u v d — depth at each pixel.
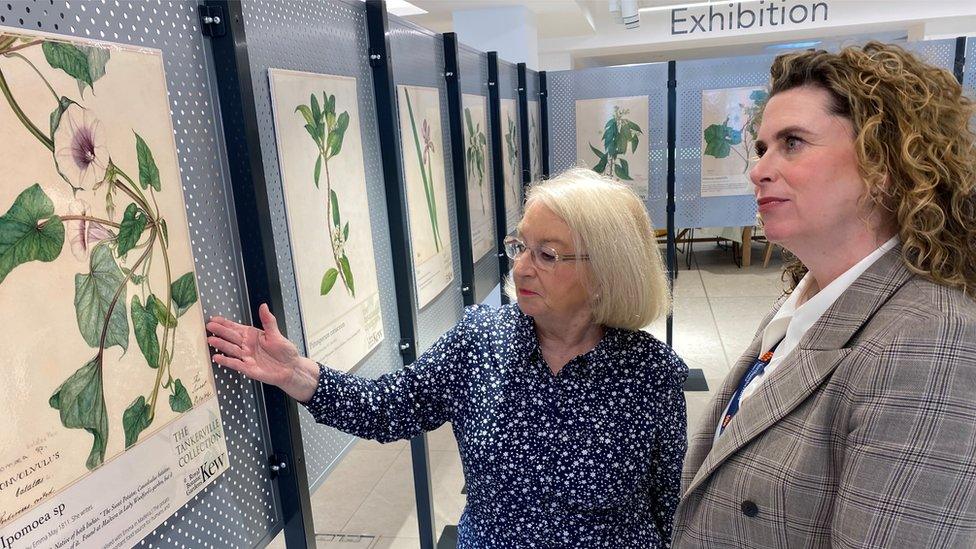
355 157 1.77
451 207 2.75
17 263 0.76
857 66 0.85
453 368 1.32
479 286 3.19
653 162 4.53
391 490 3.20
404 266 2.05
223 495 1.16
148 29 0.99
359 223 1.79
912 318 0.79
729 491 0.98
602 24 9.46
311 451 1.52
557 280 1.18
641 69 4.40
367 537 2.83
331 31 1.66
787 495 0.90
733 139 4.35
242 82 1.16
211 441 1.12
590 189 1.20
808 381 0.90
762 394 0.97
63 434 0.82
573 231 1.16
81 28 0.85
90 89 0.86
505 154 3.74
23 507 0.76
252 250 1.22
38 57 0.78
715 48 11.49
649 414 1.26
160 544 1.00
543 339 1.30
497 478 1.25
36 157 0.78
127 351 0.93
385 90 1.93
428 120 2.41
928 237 0.81
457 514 2.98
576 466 1.23
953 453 0.73
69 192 0.83
